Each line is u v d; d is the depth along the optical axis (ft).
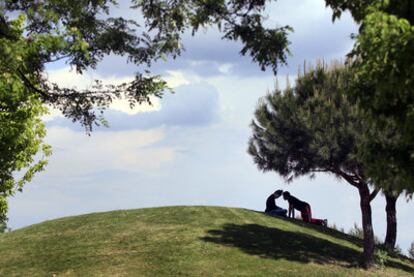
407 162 27.58
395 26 20.51
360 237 97.35
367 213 68.80
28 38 29.09
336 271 60.23
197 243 63.93
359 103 26.55
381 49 20.53
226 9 37.88
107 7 39.75
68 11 34.68
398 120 25.20
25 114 47.50
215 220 76.95
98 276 53.67
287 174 78.69
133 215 80.53
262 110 79.00
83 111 40.81
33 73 36.70
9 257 61.57
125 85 41.16
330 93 69.41
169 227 71.72
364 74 22.06
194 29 39.40
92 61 39.86
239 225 75.36
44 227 75.82
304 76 74.13
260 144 81.00
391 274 65.16
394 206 93.91
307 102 70.69
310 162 75.46
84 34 39.47
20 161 50.72
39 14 30.53
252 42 37.14
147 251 61.00
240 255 60.75
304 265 60.08
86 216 82.48
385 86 21.84
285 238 71.82
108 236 67.87
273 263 59.06
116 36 39.86
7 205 53.42
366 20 20.90
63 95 40.24
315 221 95.55
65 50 34.94
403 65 20.88
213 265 56.75
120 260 58.13
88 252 61.31
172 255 59.36
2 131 46.19
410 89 21.74
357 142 64.59
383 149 28.35
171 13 39.60
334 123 67.41
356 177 68.54
